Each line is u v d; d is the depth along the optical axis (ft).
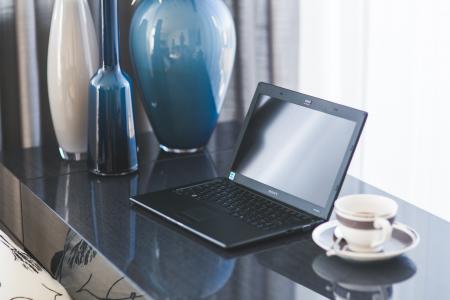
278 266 4.13
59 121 5.95
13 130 6.89
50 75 5.86
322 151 4.79
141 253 4.33
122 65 7.23
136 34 5.95
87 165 5.85
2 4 6.52
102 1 5.46
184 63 5.87
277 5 7.75
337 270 4.06
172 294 3.83
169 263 4.19
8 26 6.59
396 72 8.85
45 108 6.95
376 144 9.04
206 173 5.74
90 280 4.53
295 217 4.69
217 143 6.56
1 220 6.30
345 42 8.60
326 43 8.49
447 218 8.89
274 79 8.02
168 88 5.97
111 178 5.66
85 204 5.13
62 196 5.29
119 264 4.18
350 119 4.68
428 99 8.77
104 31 5.51
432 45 8.61
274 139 5.15
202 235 4.47
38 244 5.45
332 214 4.79
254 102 5.38
